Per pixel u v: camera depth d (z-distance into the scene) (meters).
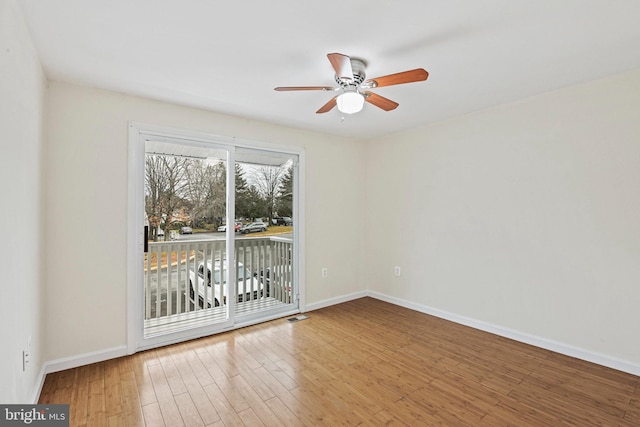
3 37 1.31
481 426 1.78
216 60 2.11
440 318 3.55
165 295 2.91
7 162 1.39
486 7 1.56
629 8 1.57
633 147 2.29
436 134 3.58
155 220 2.86
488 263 3.14
